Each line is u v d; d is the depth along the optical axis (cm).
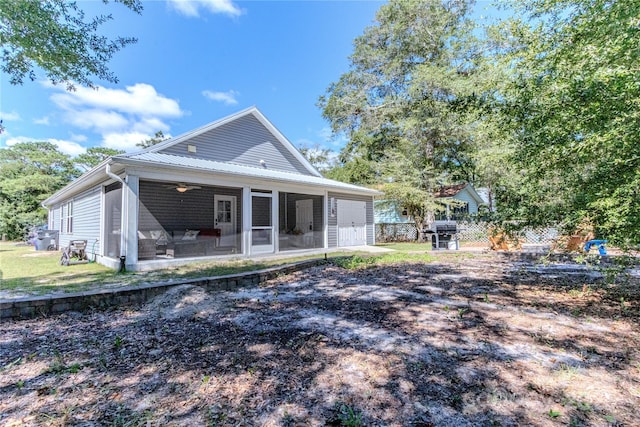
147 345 288
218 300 428
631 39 255
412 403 196
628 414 180
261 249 963
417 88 1431
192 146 977
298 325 338
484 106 386
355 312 384
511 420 178
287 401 199
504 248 970
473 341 289
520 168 390
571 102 299
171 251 834
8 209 2138
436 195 1798
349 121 1900
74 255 967
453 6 1562
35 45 558
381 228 1809
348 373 234
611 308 379
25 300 369
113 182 800
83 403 198
